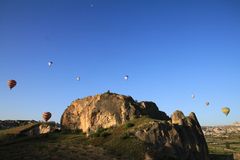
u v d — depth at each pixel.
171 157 64.25
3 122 136.38
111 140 67.69
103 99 86.19
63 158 57.06
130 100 87.31
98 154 60.62
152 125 69.81
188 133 75.00
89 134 75.31
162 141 67.19
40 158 56.34
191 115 82.38
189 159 68.56
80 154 60.16
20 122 142.50
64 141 72.00
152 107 92.25
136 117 80.50
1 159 55.25
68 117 91.31
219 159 89.81
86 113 85.94
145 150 62.41
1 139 86.69
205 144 78.19
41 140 74.81
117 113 81.75
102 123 81.62
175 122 78.62
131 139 66.12
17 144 69.94
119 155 60.91
